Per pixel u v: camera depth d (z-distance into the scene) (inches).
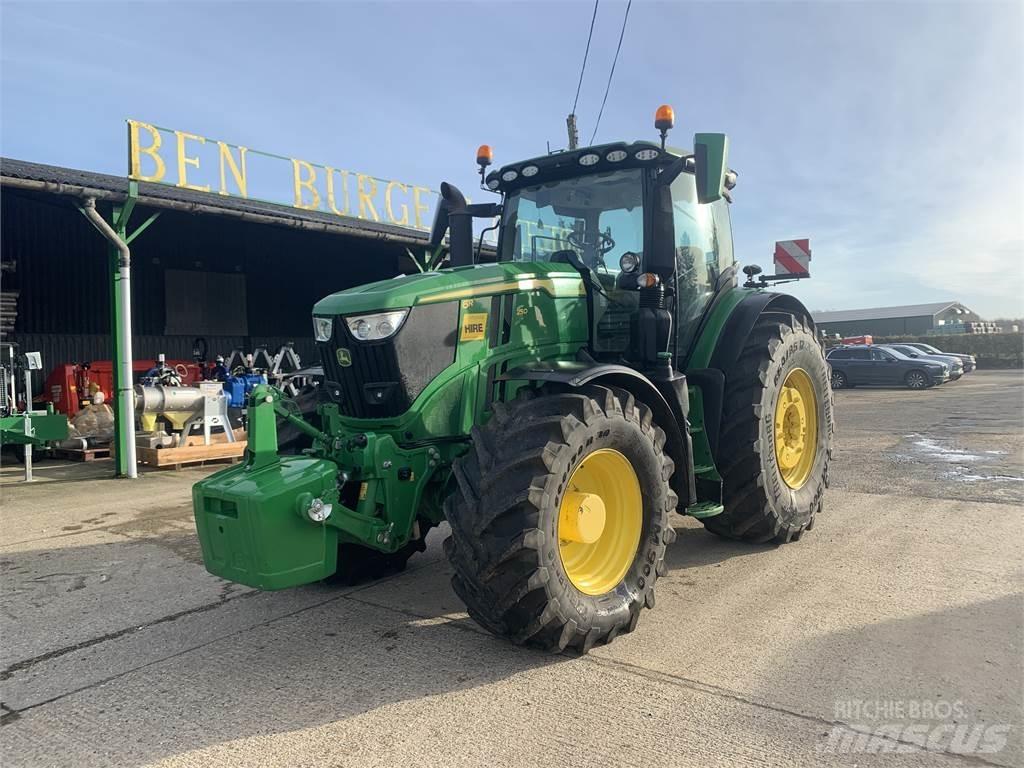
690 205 184.9
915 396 714.8
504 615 119.8
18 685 124.3
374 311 136.3
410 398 137.3
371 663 127.7
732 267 201.6
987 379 987.9
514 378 132.5
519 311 151.8
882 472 288.4
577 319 162.4
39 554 205.9
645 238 167.5
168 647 138.5
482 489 118.8
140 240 561.6
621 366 140.0
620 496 137.5
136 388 351.6
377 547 133.9
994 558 175.0
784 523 183.3
